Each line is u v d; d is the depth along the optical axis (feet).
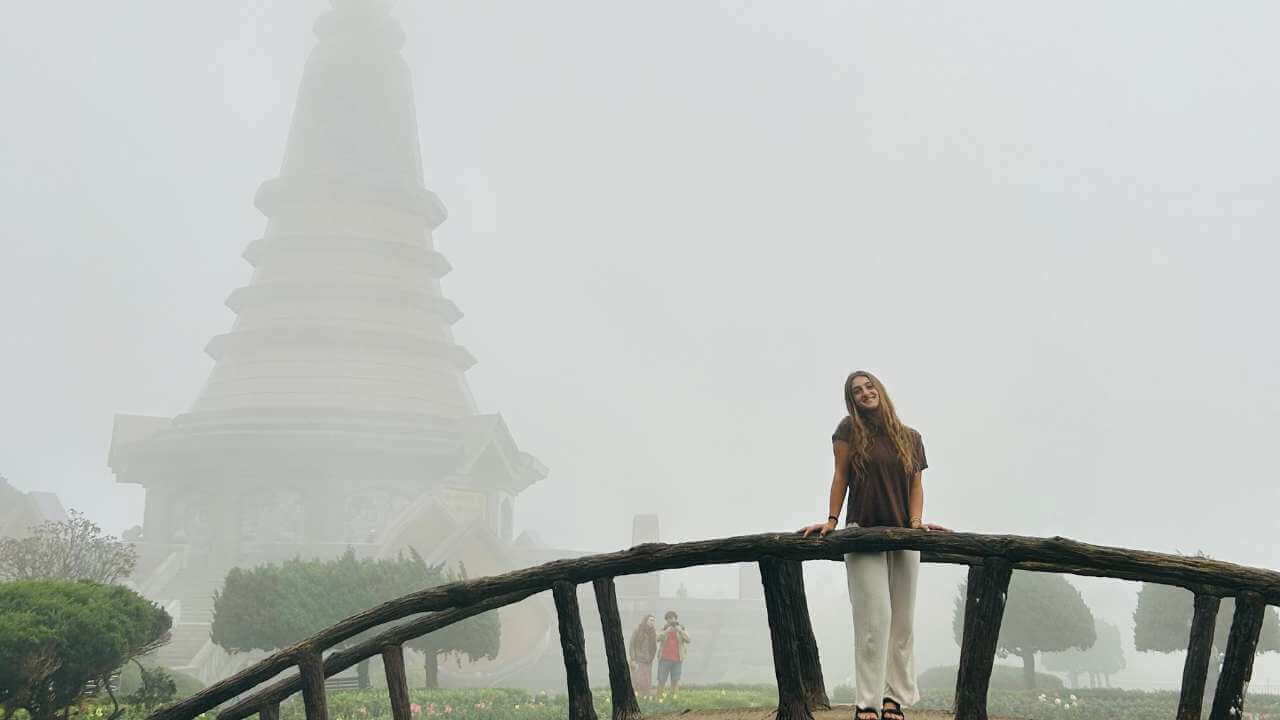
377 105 263.70
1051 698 79.56
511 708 70.23
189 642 135.95
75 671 37.04
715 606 211.41
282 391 215.51
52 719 36.76
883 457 18.19
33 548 94.89
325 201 242.37
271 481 206.39
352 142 258.16
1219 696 14.78
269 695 24.99
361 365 223.51
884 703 17.94
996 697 81.41
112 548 102.22
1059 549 15.56
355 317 230.07
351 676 93.86
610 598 22.81
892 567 18.42
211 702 25.36
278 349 223.92
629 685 22.56
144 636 41.45
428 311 243.40
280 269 235.81
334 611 92.02
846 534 17.49
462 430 220.43
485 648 97.71
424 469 214.07
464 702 73.61
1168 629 94.73
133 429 225.15
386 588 94.89
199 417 216.74
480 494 219.41
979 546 16.33
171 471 213.05
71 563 97.19
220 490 208.44
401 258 242.99
